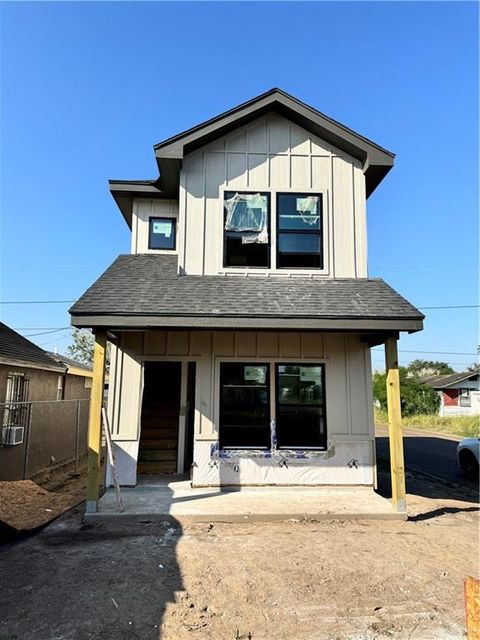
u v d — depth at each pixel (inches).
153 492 284.5
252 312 249.6
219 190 324.5
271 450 302.4
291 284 302.5
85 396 631.8
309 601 146.8
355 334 318.3
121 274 303.9
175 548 192.7
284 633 127.2
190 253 314.3
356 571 171.0
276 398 309.6
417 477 403.9
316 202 331.3
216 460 298.8
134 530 218.4
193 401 368.5
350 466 302.8
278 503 260.2
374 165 322.7
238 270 315.6
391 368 259.6
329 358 315.3
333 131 322.7
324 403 311.0
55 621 131.5
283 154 333.1
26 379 410.6
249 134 333.1
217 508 245.9
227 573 166.9
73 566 172.2
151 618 134.2
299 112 322.3
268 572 168.4
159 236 367.6
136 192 358.0
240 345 314.3
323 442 307.0
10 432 347.9
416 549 197.0
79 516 242.2
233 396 310.0
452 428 985.5
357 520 240.8
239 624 131.7
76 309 239.9
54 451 452.1
